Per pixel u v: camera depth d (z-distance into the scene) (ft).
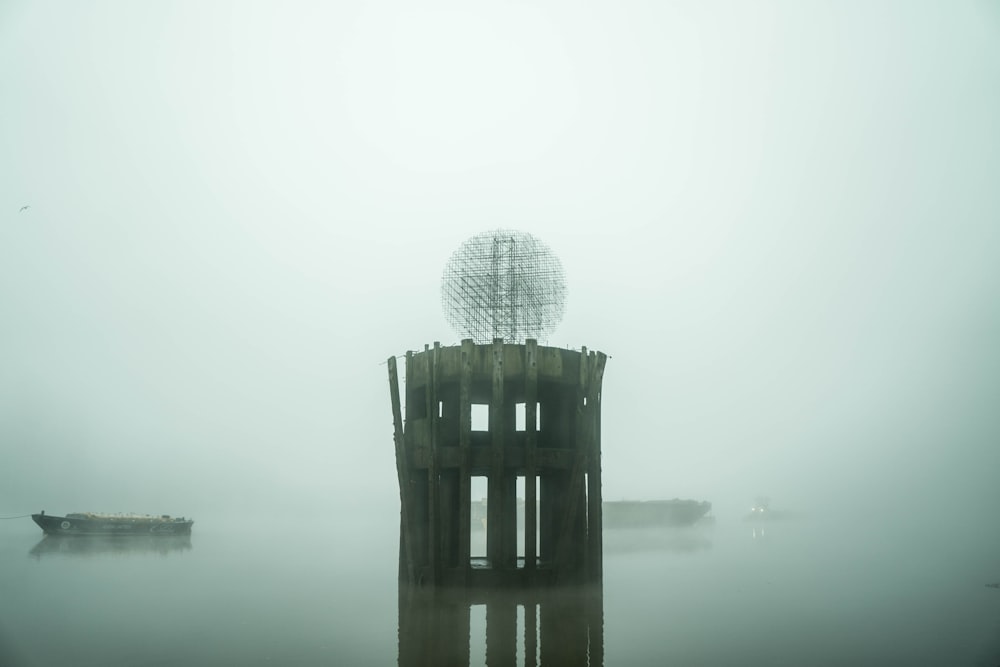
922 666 72.95
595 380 97.96
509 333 103.81
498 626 86.58
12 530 323.57
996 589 124.88
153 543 232.53
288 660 75.36
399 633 87.81
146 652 79.77
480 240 107.86
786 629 89.97
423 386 99.66
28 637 87.51
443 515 92.48
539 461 92.43
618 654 77.15
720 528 309.83
